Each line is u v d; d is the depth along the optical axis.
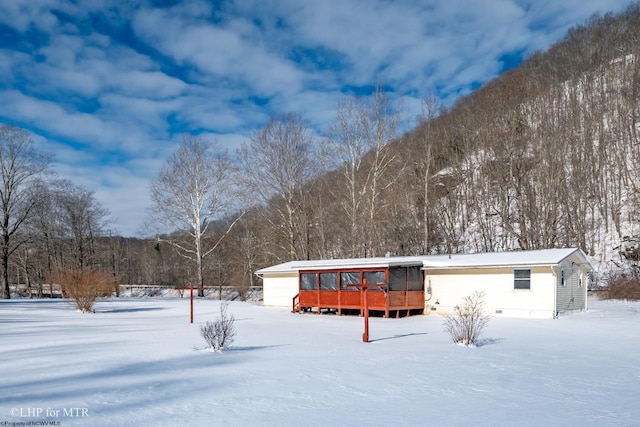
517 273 20.11
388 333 14.80
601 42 55.56
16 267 54.03
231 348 11.18
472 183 43.41
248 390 6.85
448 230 42.38
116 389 6.85
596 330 14.98
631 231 35.78
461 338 11.90
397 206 39.31
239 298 39.75
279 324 18.50
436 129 45.50
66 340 12.70
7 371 8.19
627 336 13.52
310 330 15.88
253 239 46.62
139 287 55.59
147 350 10.74
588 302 27.66
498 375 7.95
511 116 41.84
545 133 40.25
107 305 32.53
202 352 10.48
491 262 20.47
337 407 5.93
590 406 5.93
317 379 7.61
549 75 54.22
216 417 5.46
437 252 40.19
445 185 45.44
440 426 5.11
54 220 47.47
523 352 10.52
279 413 5.64
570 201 38.12
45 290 55.06
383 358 9.70
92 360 9.35
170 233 46.47
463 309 19.91
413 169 40.53
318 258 40.03
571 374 8.04
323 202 39.81
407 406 5.97
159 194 43.59
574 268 21.25
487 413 5.62
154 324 18.25
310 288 25.45
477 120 46.31
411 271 22.72
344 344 12.02
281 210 39.97
